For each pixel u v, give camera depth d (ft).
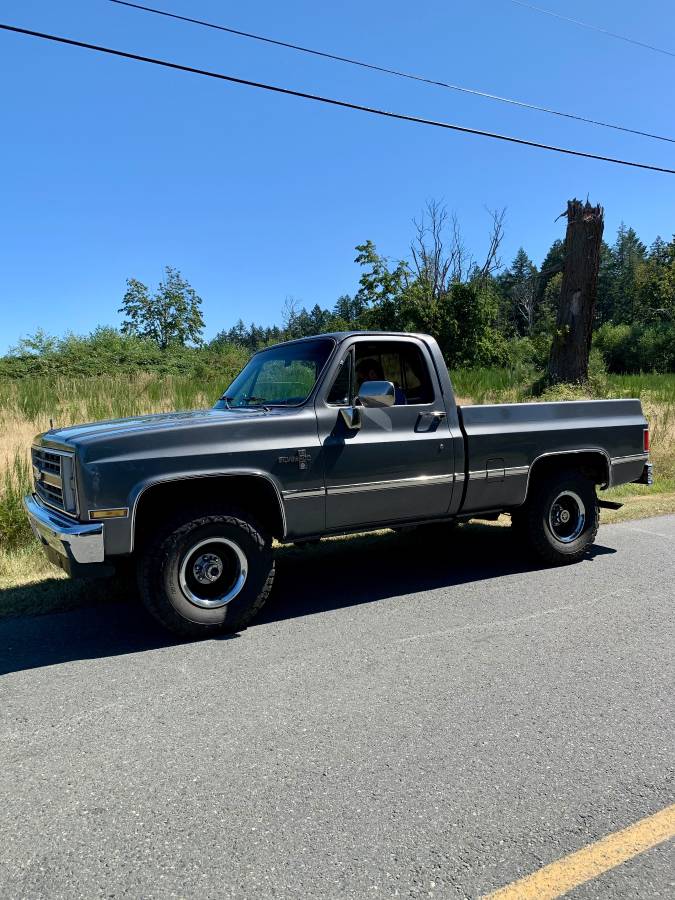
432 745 9.81
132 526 13.25
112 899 6.86
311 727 10.42
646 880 7.05
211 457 14.02
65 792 8.81
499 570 19.45
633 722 10.44
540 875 7.11
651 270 246.06
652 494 31.50
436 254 118.93
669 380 67.00
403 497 16.58
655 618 15.21
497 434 17.92
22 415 36.04
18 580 19.07
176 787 8.87
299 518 15.17
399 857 7.41
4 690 11.96
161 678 12.36
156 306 192.34
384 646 13.74
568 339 50.52
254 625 15.15
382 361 16.78
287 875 7.15
